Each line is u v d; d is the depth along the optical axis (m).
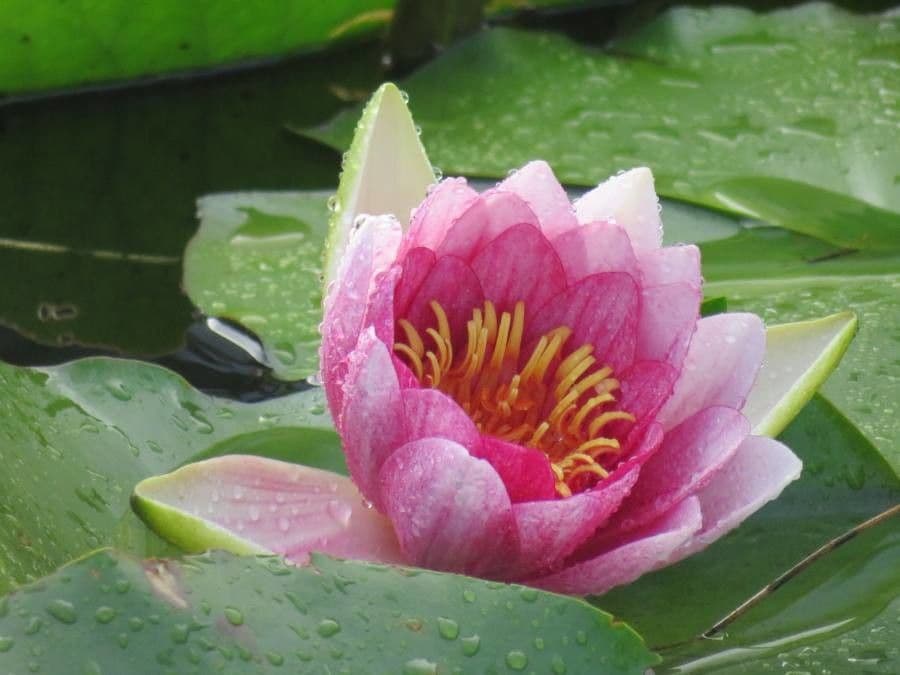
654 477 1.00
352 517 1.00
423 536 0.99
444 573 0.97
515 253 1.00
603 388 1.00
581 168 1.14
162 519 0.99
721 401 1.00
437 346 1.01
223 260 1.10
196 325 1.09
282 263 1.10
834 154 1.14
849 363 1.06
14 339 1.08
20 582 0.98
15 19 1.13
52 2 1.13
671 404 1.00
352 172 1.02
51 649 0.95
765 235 1.12
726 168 1.13
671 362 1.00
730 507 0.99
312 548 1.00
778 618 1.00
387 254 0.99
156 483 0.99
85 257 1.12
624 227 1.01
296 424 1.05
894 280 1.09
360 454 0.99
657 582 1.01
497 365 1.01
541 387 1.01
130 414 1.04
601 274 1.00
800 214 1.11
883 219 1.11
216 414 1.05
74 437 1.03
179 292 1.11
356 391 0.98
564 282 1.01
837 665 0.99
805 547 1.02
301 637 0.96
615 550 0.98
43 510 1.01
